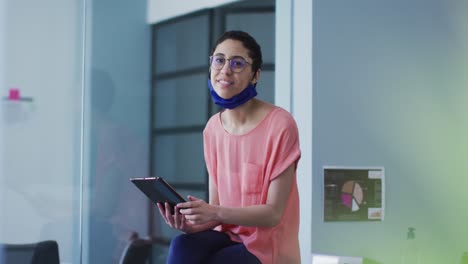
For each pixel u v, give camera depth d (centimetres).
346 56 294
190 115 561
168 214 169
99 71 528
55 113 421
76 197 425
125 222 471
